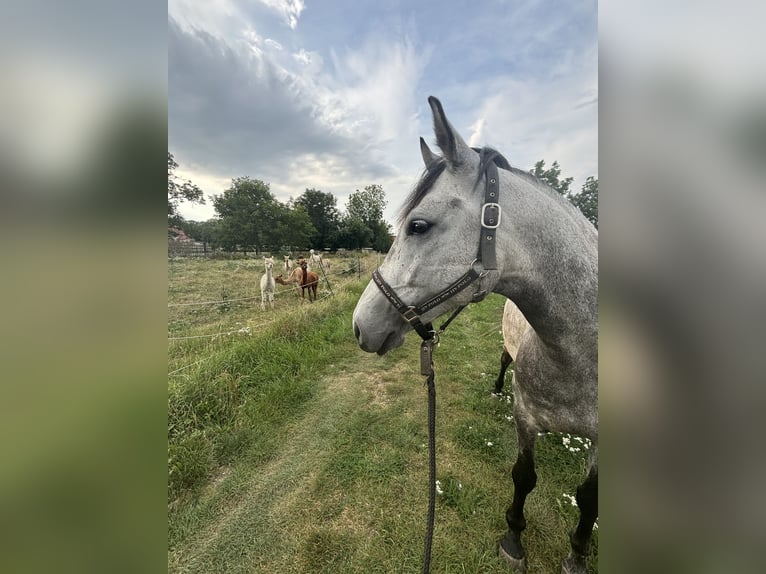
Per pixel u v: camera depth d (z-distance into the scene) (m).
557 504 1.89
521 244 1.04
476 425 2.72
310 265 15.57
